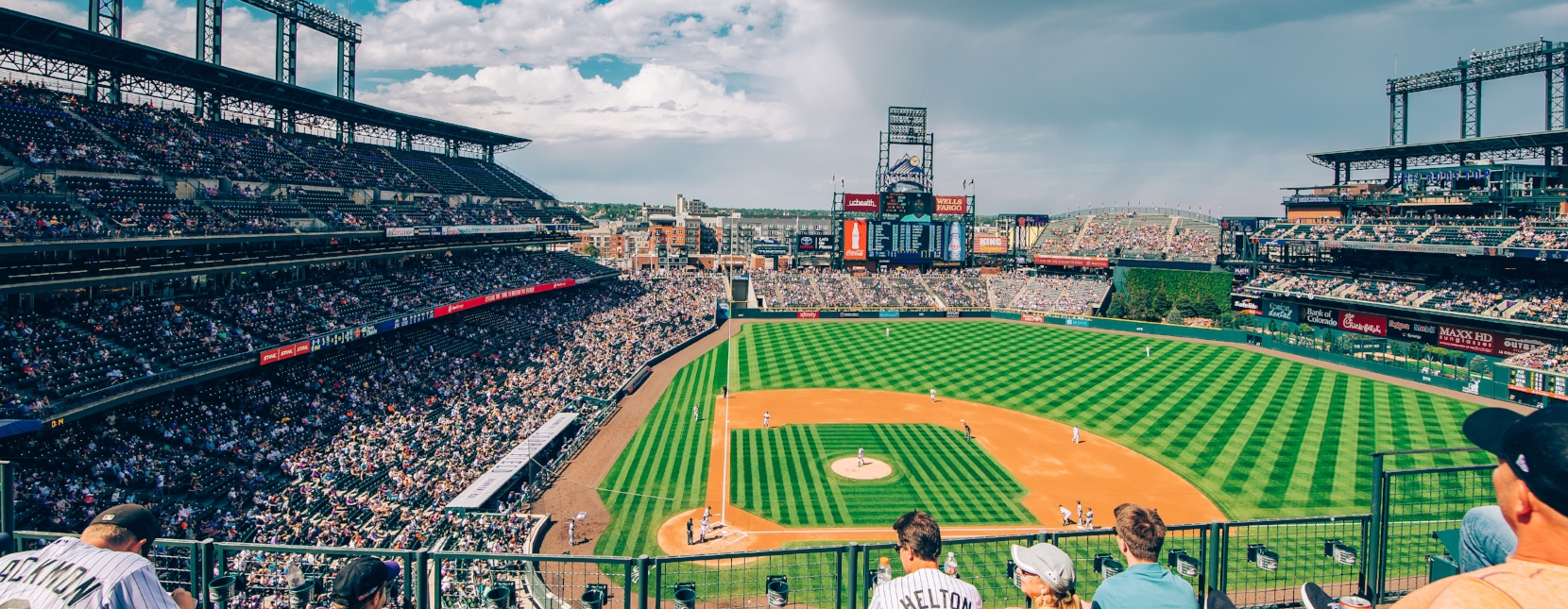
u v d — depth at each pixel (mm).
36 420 30766
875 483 44938
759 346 90938
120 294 44844
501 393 57344
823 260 145750
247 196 57656
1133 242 129125
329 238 60469
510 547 34156
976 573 31531
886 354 86125
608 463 48281
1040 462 49312
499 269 81125
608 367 70500
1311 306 84875
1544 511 3141
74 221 42219
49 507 30438
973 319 111688
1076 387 69875
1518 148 77625
